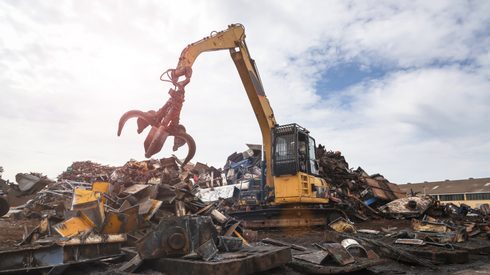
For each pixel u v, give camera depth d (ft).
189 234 17.43
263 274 18.31
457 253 24.47
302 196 40.52
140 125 28.66
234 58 41.60
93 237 18.54
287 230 41.27
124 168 51.70
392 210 61.26
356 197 60.59
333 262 20.03
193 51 36.24
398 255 23.75
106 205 23.67
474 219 63.93
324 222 43.42
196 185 63.72
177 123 28.60
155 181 44.96
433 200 61.87
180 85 28.99
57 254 17.04
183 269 16.10
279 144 42.65
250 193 46.98
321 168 59.41
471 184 193.26
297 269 19.49
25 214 37.24
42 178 46.47
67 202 30.14
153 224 22.57
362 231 37.96
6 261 15.92
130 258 19.20
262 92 44.68
